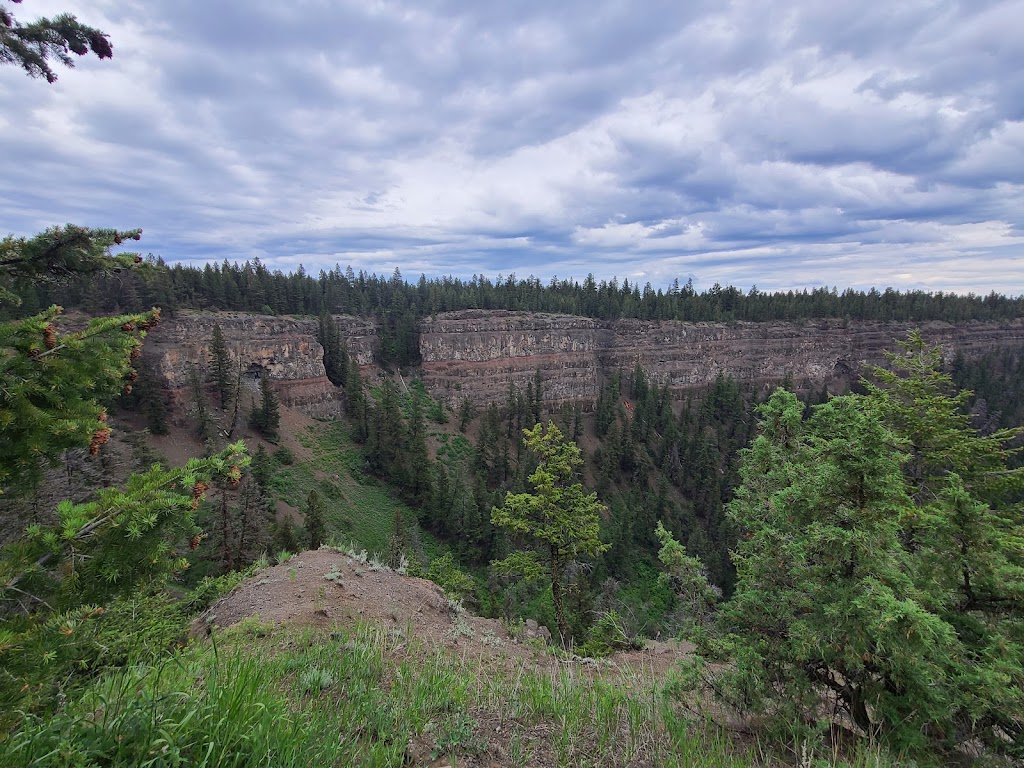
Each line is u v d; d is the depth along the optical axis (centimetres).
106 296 5988
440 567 3134
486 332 10269
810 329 12500
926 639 466
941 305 13800
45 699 291
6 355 401
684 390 11750
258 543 3519
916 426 1174
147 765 262
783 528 618
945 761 557
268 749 302
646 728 499
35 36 466
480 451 7744
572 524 1919
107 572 309
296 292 9194
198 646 484
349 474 6775
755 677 558
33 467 396
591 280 13212
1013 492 1148
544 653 857
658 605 4166
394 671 544
